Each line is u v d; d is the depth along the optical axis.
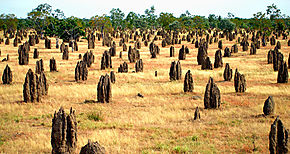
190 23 166.62
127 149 15.76
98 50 85.38
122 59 68.44
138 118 23.78
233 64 57.47
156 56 73.56
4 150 15.35
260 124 20.42
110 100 29.89
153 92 34.84
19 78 41.72
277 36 121.50
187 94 33.53
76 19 90.06
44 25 116.88
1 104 27.42
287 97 29.47
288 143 13.70
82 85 38.69
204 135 18.59
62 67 53.94
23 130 19.89
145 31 166.75
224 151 15.21
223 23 138.12
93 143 12.77
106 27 132.12
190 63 61.66
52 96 32.22
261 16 134.12
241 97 30.53
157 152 15.07
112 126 21.11
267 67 52.81
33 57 64.69
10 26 144.88
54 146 13.97
